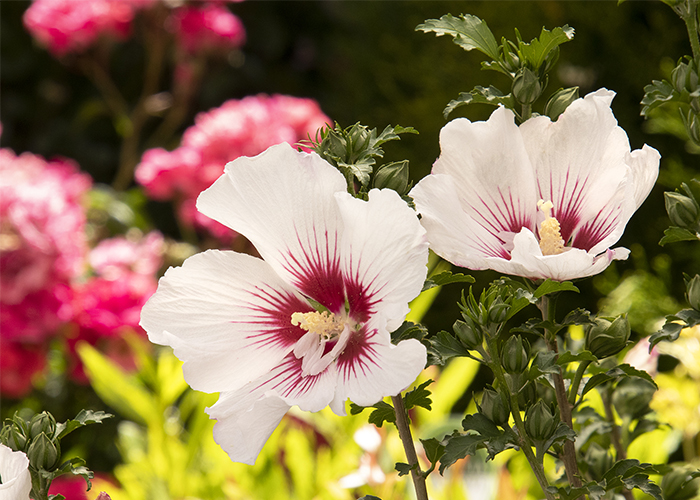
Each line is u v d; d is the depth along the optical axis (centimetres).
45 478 92
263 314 93
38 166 212
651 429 104
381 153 91
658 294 185
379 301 90
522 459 124
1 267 181
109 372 140
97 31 236
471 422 91
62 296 185
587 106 93
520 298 90
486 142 93
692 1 94
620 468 92
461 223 92
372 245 90
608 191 93
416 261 89
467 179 93
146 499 134
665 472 95
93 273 208
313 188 91
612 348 93
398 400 91
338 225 91
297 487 126
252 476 130
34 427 92
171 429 142
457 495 116
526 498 118
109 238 236
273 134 202
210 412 90
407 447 91
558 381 93
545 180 94
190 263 92
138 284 195
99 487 139
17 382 193
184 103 263
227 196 91
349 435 130
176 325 92
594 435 102
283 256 92
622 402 103
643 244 257
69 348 190
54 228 183
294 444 128
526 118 94
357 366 90
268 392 90
